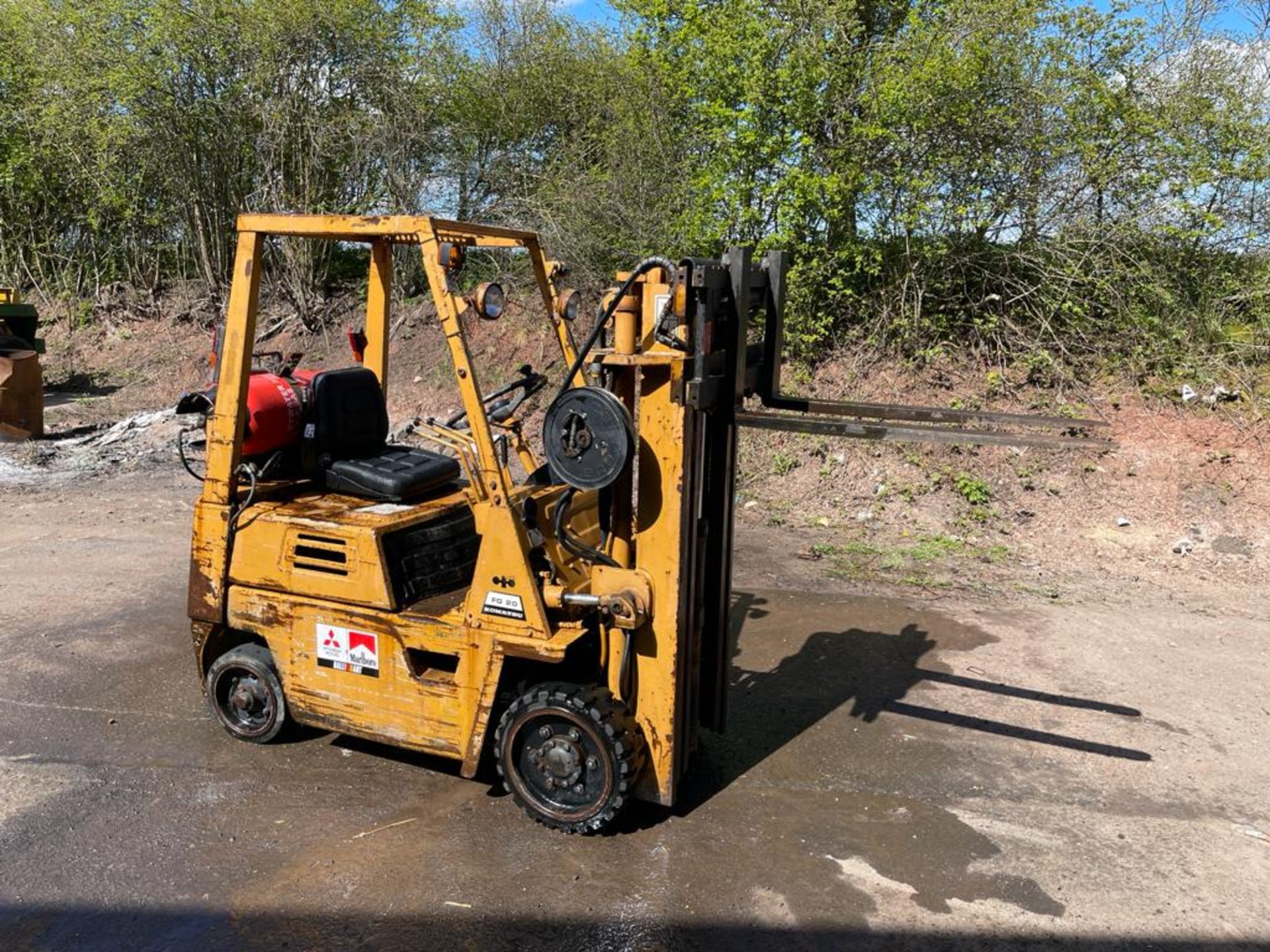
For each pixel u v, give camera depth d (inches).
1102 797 155.6
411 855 135.8
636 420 134.6
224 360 153.2
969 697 190.7
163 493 341.7
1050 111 329.1
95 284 595.5
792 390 346.0
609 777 135.2
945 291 354.9
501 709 149.0
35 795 150.9
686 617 139.9
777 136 331.9
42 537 287.9
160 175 543.8
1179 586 253.4
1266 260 339.3
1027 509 291.9
